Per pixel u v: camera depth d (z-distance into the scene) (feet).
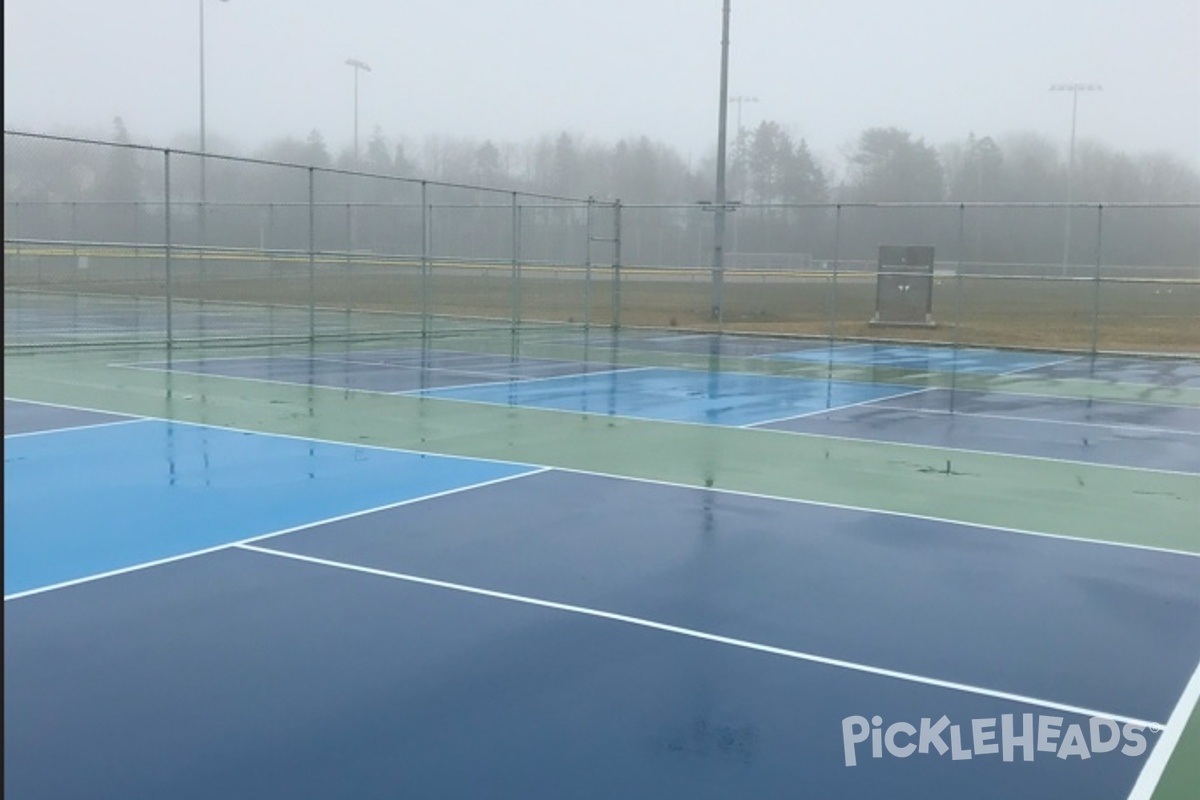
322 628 16.51
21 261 119.24
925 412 42.24
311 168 63.57
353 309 98.73
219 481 27.02
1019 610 18.02
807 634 16.65
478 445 32.78
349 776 11.87
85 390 43.65
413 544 21.39
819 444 34.17
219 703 13.70
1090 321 103.45
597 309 105.50
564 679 14.70
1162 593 19.11
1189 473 30.30
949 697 14.34
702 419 39.17
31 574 19.01
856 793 11.69
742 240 179.01
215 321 84.99
